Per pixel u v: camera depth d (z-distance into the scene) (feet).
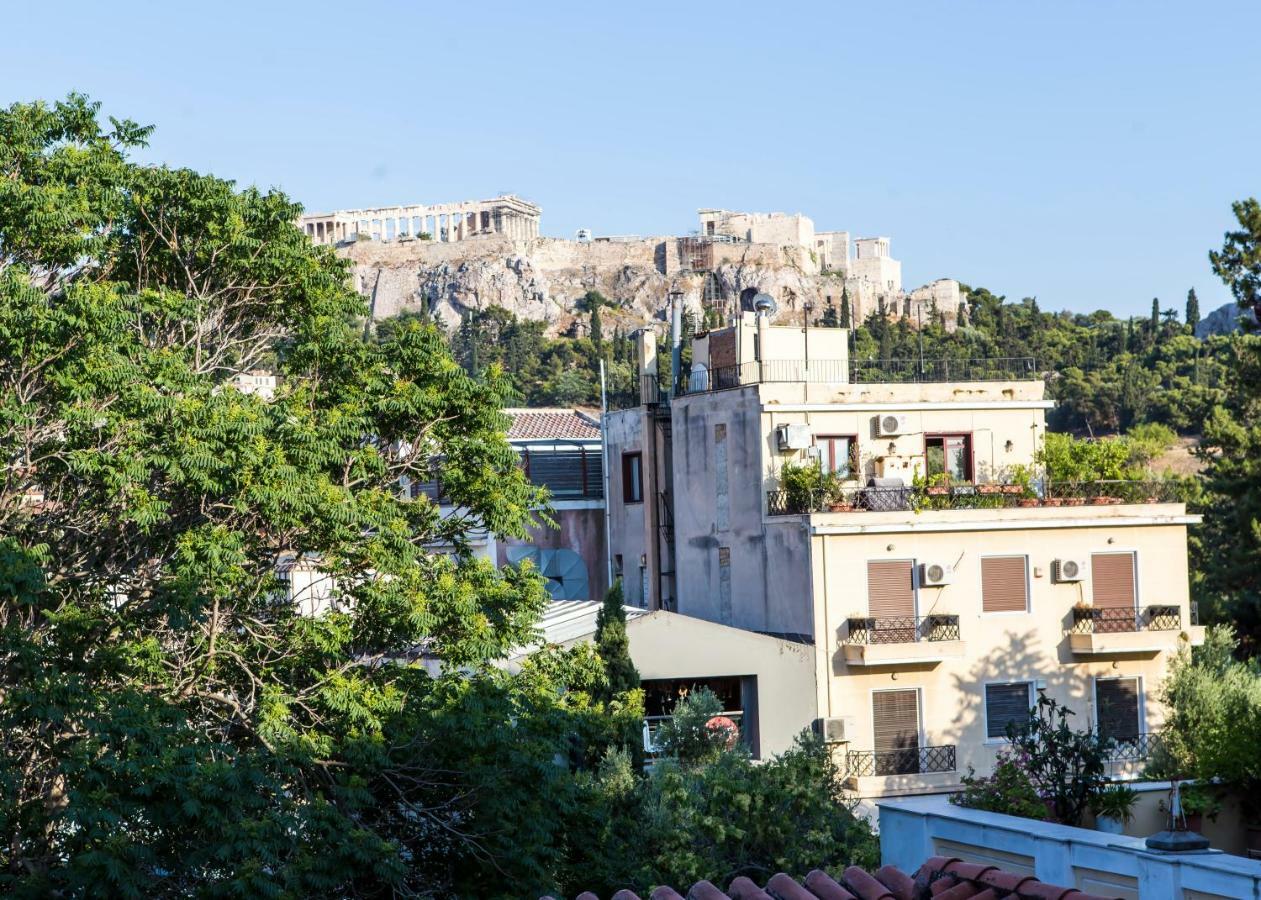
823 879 43.88
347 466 85.81
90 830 67.31
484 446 88.63
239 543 79.20
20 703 69.41
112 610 83.61
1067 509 145.07
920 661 138.00
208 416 79.41
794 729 135.13
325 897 76.33
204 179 92.79
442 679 84.94
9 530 82.07
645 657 130.41
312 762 77.15
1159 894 46.03
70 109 93.20
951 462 152.46
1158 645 144.15
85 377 79.25
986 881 40.40
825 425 148.77
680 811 90.84
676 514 159.74
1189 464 420.36
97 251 88.63
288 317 96.73
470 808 81.87
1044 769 85.20
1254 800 87.56
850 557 139.74
